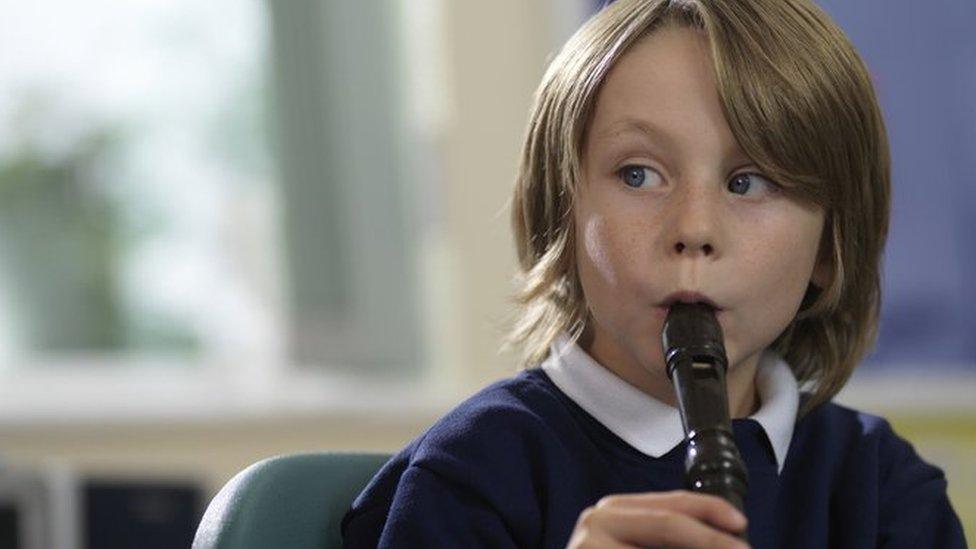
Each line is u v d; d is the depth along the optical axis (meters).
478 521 1.79
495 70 5.28
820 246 1.82
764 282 1.70
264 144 5.52
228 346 5.61
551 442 1.83
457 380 5.36
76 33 5.54
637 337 1.70
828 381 1.95
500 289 5.28
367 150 5.45
